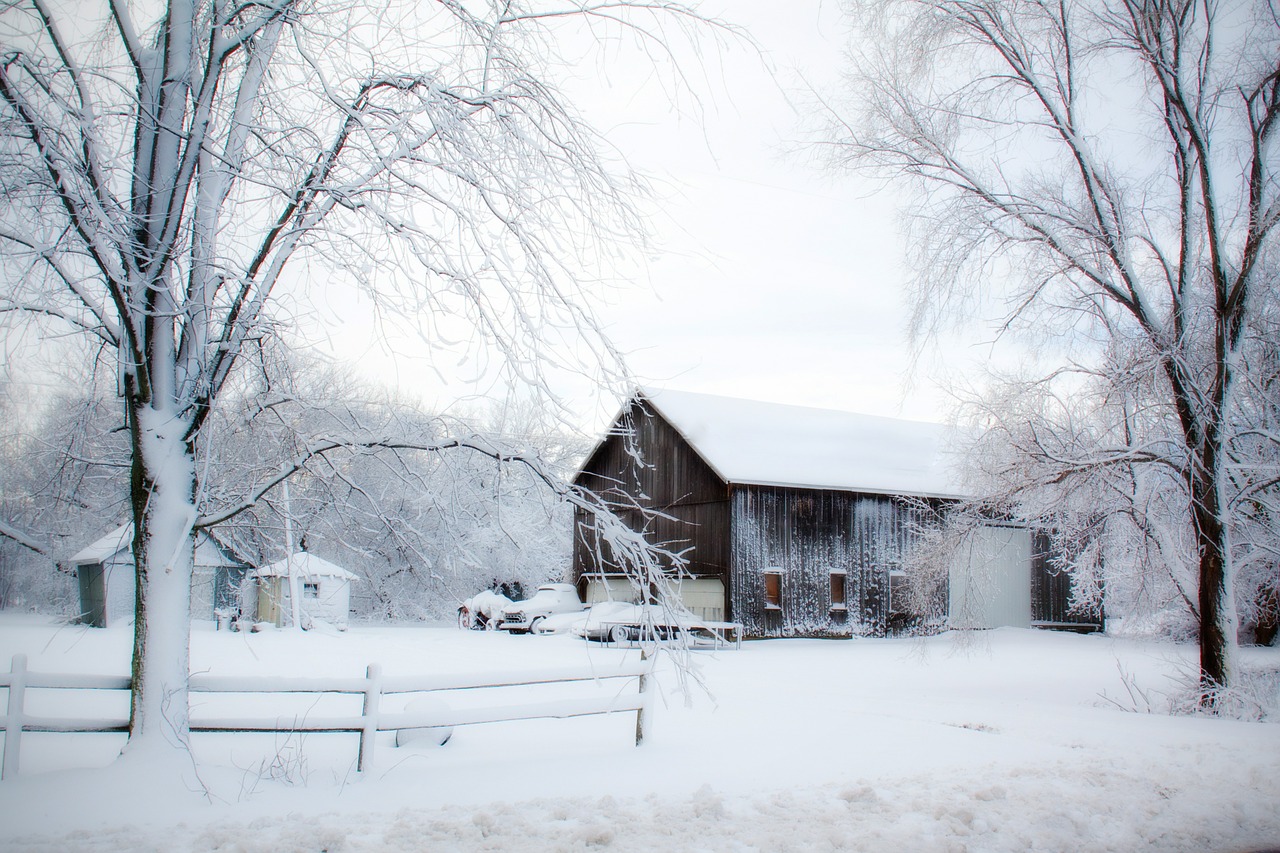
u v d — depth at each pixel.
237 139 6.69
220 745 8.74
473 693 14.09
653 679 8.94
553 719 11.06
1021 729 10.52
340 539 8.06
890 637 28.03
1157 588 18.61
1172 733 10.32
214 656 18.11
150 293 6.75
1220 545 13.34
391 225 6.55
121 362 6.68
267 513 8.27
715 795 6.55
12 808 5.81
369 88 6.93
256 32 6.74
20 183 5.77
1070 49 14.12
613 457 32.97
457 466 7.13
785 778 7.36
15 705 6.64
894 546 28.88
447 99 6.73
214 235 6.39
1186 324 13.67
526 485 7.18
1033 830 5.94
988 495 15.18
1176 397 13.75
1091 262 14.55
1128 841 5.84
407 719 7.45
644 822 5.84
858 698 13.75
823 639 27.03
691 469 28.56
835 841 5.48
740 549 26.39
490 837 5.46
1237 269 14.24
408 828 5.61
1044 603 31.03
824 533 27.80
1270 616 23.73
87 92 5.96
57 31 6.03
